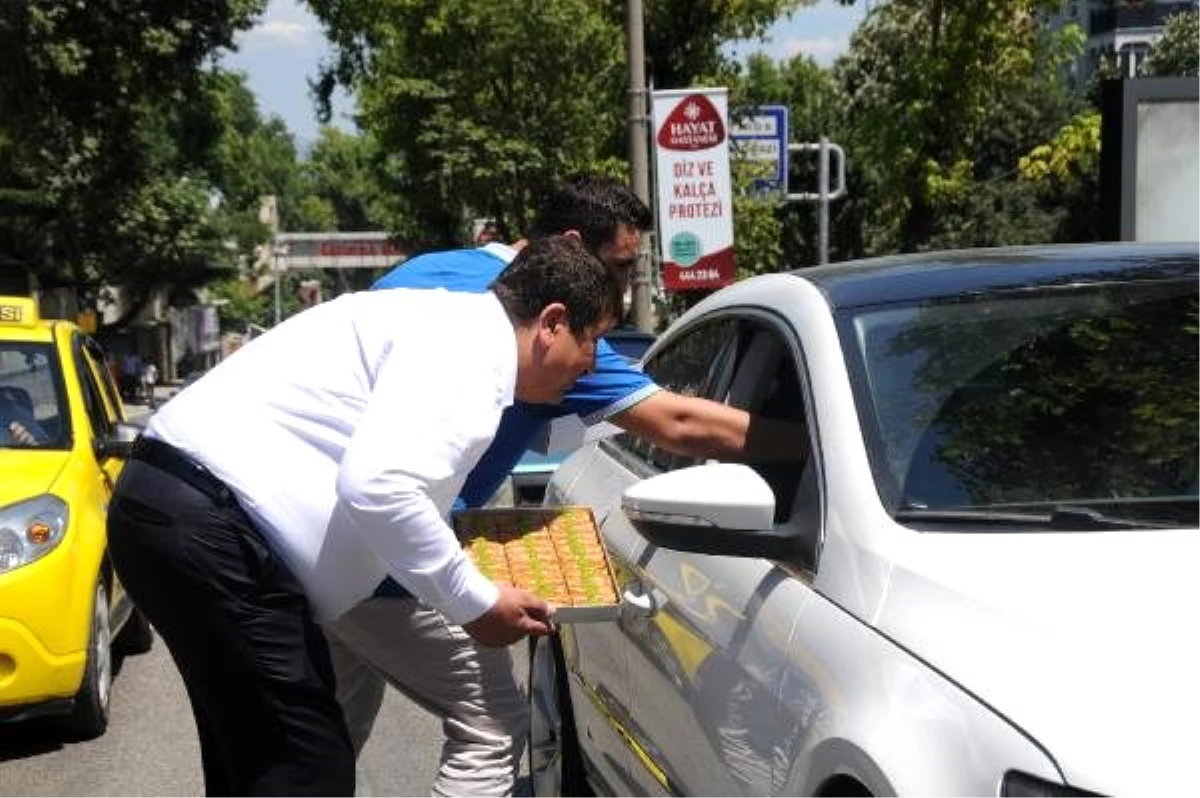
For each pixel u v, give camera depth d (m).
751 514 2.93
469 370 2.94
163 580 3.00
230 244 58.94
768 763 2.80
